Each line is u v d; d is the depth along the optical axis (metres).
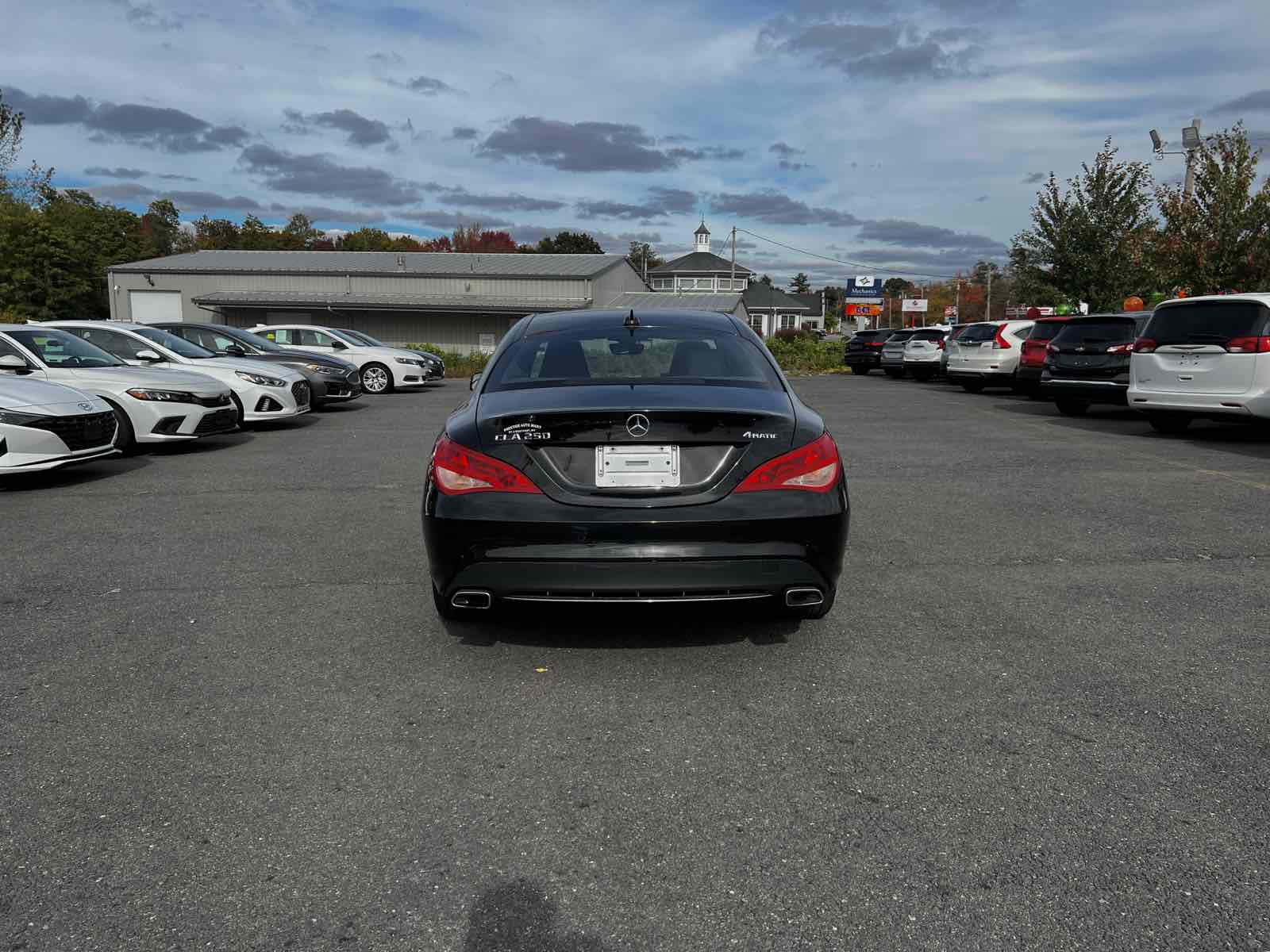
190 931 2.10
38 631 4.15
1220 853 2.37
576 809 2.62
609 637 4.04
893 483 7.86
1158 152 25.08
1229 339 9.85
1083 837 2.45
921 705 3.31
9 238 45.56
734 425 3.49
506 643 3.98
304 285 39.62
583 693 3.44
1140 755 2.91
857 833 2.48
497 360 4.30
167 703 3.36
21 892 2.24
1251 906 2.15
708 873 2.31
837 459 3.70
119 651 3.91
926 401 17.02
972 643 3.96
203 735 3.10
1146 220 24.80
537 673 3.64
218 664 3.75
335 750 2.99
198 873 2.32
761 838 2.47
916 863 2.34
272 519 6.61
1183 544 5.66
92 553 5.60
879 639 4.00
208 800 2.68
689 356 4.20
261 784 2.77
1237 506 6.73
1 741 3.05
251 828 2.53
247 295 39.66
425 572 5.16
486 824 2.55
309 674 3.64
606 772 2.84
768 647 3.91
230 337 15.20
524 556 3.45
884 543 5.75
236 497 7.45
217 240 89.56
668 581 3.42
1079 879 2.26
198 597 4.68
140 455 10.01
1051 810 2.59
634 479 3.46
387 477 8.48
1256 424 10.15
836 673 3.62
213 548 5.73
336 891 2.25
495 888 2.26
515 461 3.49
